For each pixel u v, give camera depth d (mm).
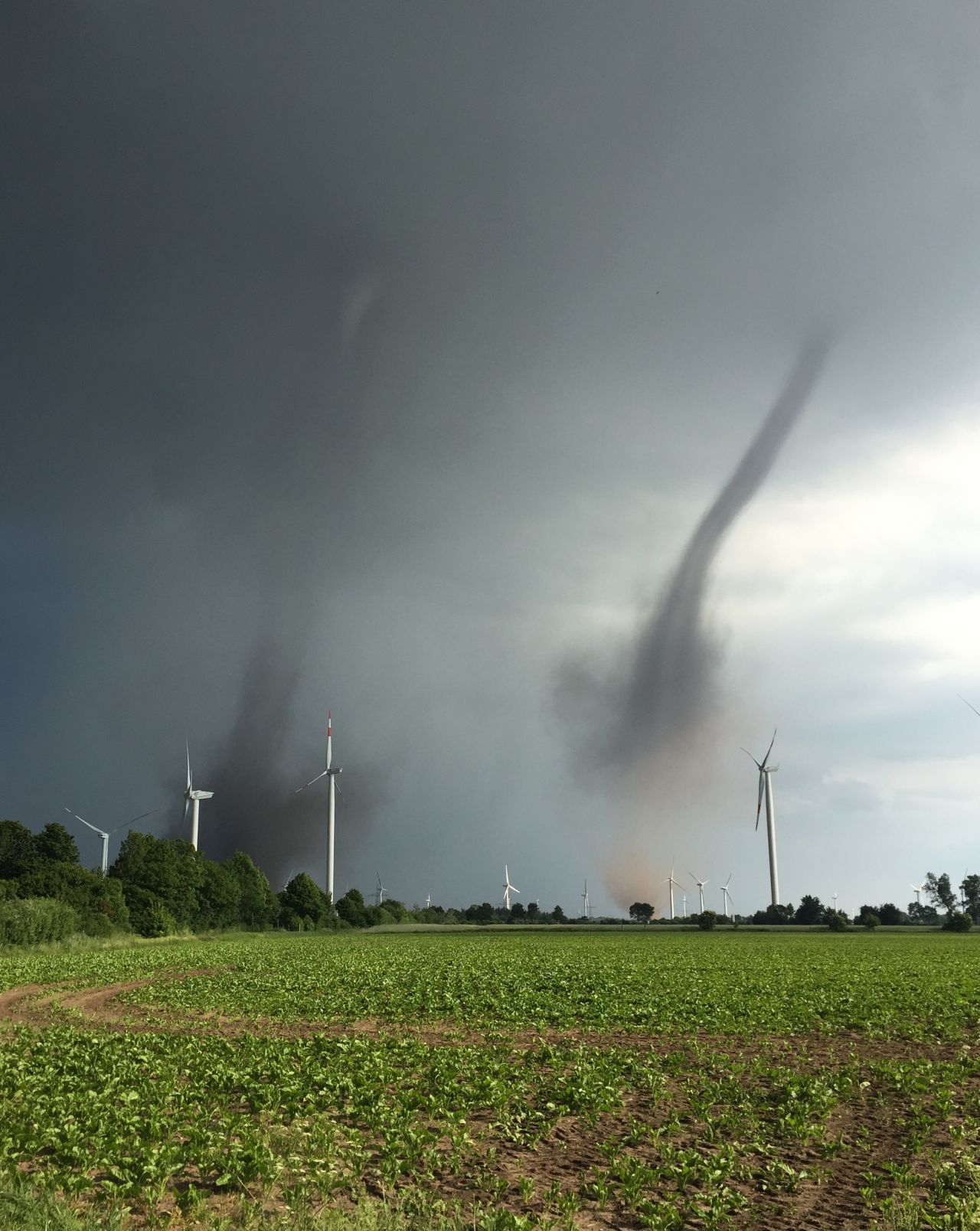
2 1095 22484
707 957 87688
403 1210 15570
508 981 58781
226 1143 18141
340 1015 42562
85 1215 14875
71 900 112000
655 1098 24250
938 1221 15133
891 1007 44156
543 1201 16547
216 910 162375
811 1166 18672
